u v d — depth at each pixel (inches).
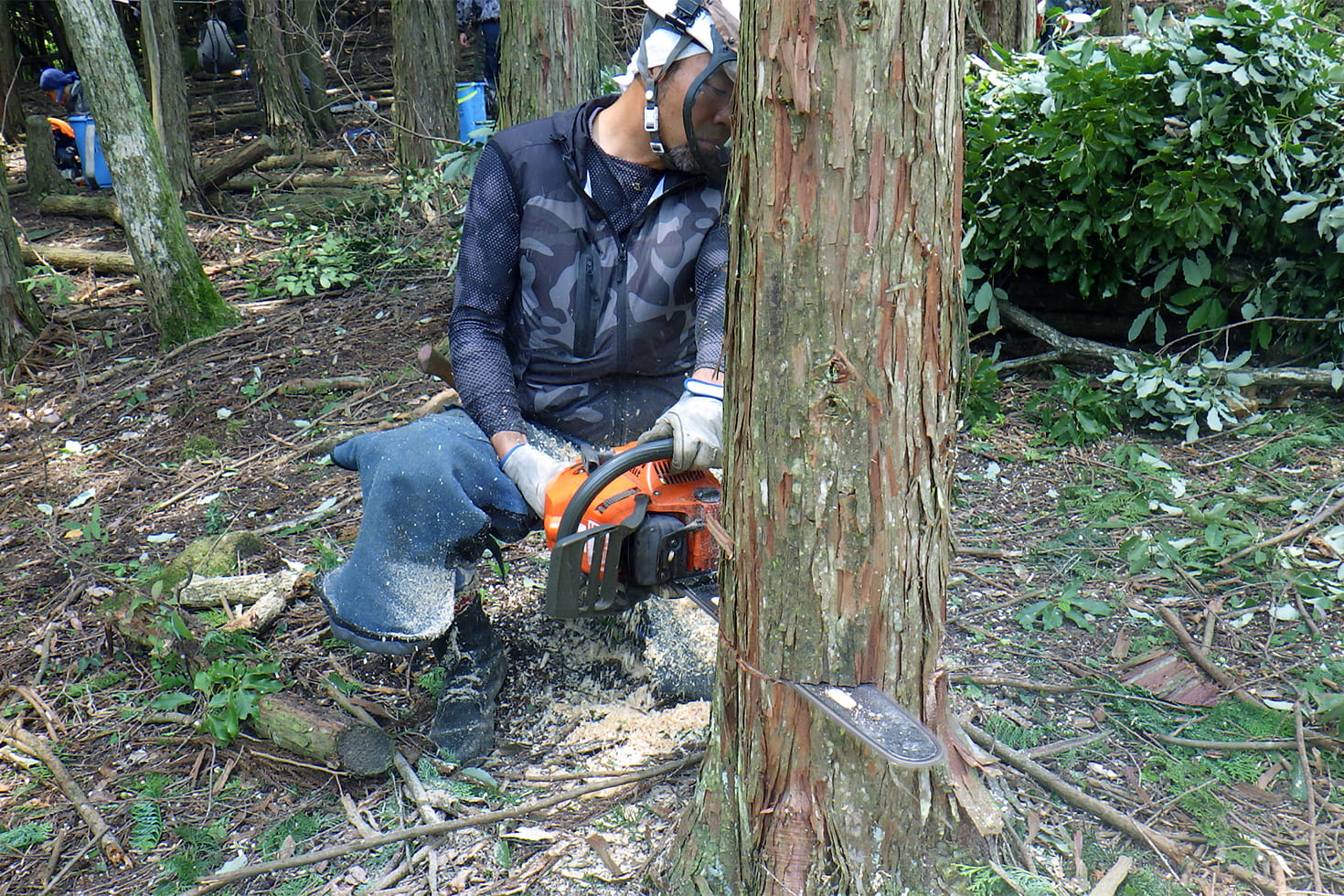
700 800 77.4
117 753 106.0
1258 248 168.2
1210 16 157.6
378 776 98.7
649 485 82.2
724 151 87.1
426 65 323.6
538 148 93.5
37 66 596.1
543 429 100.7
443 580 92.1
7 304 228.5
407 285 256.7
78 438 192.7
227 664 105.6
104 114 220.8
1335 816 87.0
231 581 126.0
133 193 227.1
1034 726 99.7
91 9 211.3
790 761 70.6
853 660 67.4
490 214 94.3
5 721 111.3
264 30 387.5
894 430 63.3
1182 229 160.4
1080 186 161.8
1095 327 185.6
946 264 62.3
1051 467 154.9
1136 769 93.5
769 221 60.4
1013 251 176.7
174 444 186.4
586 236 93.9
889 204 59.1
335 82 508.1
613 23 326.0
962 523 141.4
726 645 72.3
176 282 231.3
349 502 157.2
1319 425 156.6
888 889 72.4
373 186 309.6
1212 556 128.3
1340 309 165.2
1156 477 146.8
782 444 63.9
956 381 67.1
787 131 58.4
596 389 98.8
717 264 92.0
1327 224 152.0
